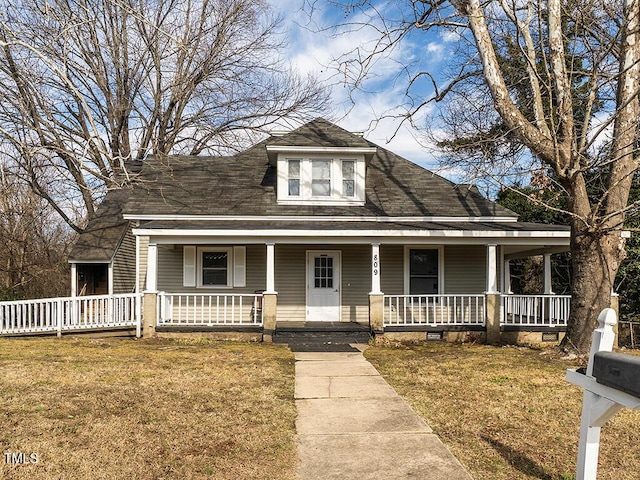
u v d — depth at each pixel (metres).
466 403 6.61
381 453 4.85
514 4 9.77
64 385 7.13
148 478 4.23
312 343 12.20
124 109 22.53
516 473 4.39
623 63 9.69
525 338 12.82
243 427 5.54
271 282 12.51
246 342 12.25
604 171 12.14
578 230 9.84
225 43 24.42
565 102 9.60
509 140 13.60
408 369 8.84
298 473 4.38
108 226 16.44
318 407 6.43
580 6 11.05
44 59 6.96
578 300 9.99
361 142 14.81
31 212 27.62
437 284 15.02
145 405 6.24
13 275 27.11
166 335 12.49
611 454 4.87
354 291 14.88
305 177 14.70
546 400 6.73
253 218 13.77
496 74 9.83
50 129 11.27
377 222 13.85
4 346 10.80
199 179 15.94
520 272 23.53
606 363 3.08
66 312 12.95
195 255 14.62
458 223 13.84
